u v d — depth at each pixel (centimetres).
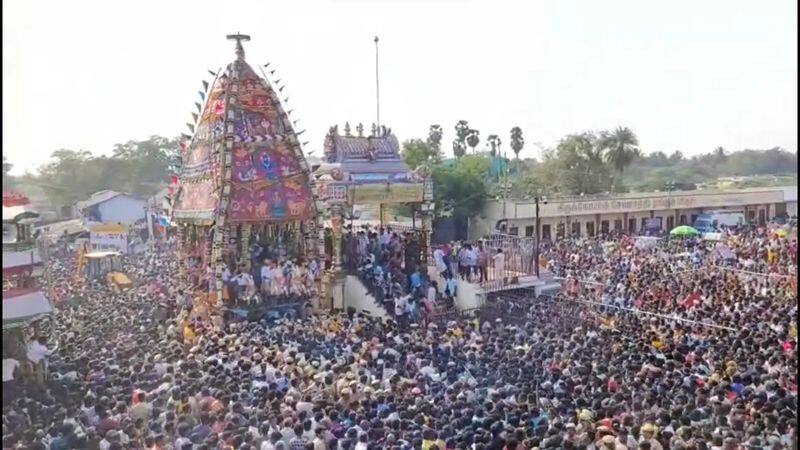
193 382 1864
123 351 2219
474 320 3136
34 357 2116
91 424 1638
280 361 2147
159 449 1531
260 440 1552
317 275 3538
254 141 3544
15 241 2158
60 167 6244
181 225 4022
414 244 3812
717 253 4644
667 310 3105
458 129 11706
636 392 1847
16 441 1488
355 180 3759
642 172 9162
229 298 3297
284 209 3578
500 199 6912
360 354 2320
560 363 2178
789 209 7106
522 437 1540
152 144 6875
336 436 1603
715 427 1639
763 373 2044
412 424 1627
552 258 4819
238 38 3588
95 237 4819
